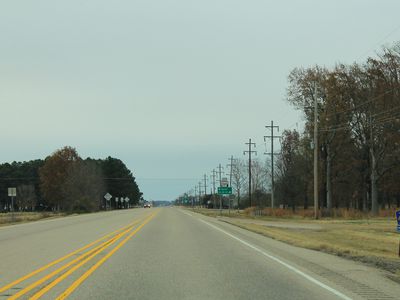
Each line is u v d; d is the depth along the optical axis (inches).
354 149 2906.0
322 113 2704.2
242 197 5413.4
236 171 5398.6
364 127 2768.2
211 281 487.8
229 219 2159.2
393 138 2516.0
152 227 1405.0
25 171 6343.5
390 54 2527.1
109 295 414.3
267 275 529.3
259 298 403.9
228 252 761.0
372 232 1423.5
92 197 3973.9
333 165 2938.0
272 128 3189.0
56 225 1531.7
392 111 2527.1
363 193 3078.2
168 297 406.6
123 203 6584.6
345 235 1307.8
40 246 846.5
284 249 822.5
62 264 612.7
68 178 4050.2
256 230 1334.9
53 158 4857.3
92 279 497.7
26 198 5388.8
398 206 3553.2
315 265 615.2
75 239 991.6
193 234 1145.4
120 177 6496.1
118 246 845.8
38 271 552.4
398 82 2507.4
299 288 452.1
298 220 2183.8
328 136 2728.8
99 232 1198.3
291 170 3683.6
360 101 2711.6
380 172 2647.6
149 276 518.9
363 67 2677.2
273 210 2748.5
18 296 409.1
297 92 2783.0
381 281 501.0
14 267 585.6
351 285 471.5
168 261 645.3
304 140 2876.5
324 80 2714.1
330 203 2822.3
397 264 647.1
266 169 5059.1
